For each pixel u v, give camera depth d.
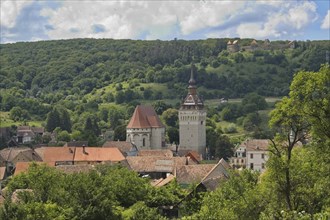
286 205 52.81
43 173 89.81
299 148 56.66
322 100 49.44
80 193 77.31
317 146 51.56
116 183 96.56
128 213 83.62
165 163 155.25
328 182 51.69
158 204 97.31
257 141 199.75
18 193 87.31
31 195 85.06
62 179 84.56
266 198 54.22
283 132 52.50
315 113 49.50
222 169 116.50
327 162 51.47
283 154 54.09
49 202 78.25
